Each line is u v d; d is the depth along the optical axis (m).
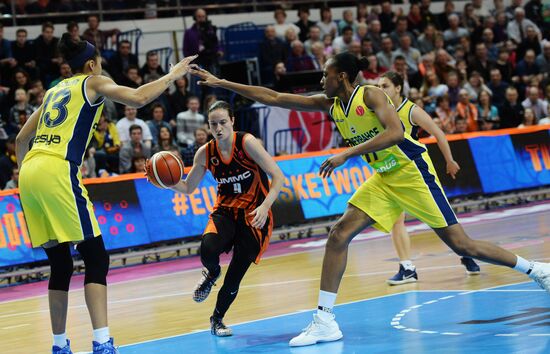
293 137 16.58
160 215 12.96
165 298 9.41
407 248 8.94
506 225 13.58
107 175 13.76
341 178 14.64
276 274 10.52
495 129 17.91
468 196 15.58
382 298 8.10
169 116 16.53
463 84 18.62
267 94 6.92
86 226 5.67
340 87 6.57
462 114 17.27
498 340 5.94
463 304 7.43
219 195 6.97
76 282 11.30
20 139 6.11
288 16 21.19
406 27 19.75
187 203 13.26
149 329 7.56
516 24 21.81
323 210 14.30
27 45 16.80
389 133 6.25
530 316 6.68
